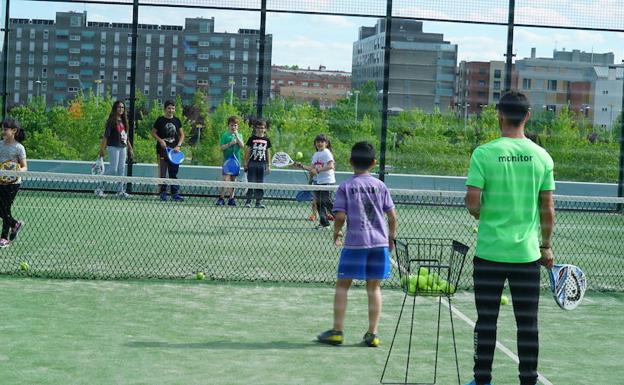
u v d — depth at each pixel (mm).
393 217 5031
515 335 5555
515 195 3604
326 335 5074
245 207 12055
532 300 3648
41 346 4781
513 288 3646
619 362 4883
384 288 7062
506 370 4570
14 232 8805
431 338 5309
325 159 10570
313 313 6027
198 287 6938
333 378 4289
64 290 6582
